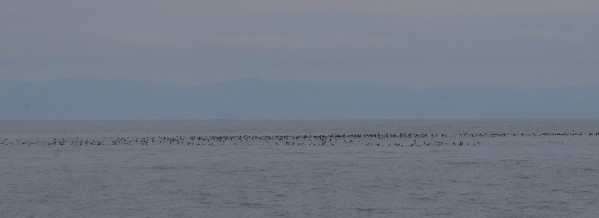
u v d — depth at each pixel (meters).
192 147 118.06
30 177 69.81
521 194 57.47
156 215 48.97
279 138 151.00
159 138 156.38
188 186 62.72
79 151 108.75
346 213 49.62
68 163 86.19
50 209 51.09
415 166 80.38
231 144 127.06
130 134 197.12
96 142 136.88
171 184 64.12
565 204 52.78
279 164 83.62
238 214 49.38
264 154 100.31
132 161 88.75
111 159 92.19
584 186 62.03
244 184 64.12
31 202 53.97
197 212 50.03
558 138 149.75
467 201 54.12
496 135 168.00
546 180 66.38
